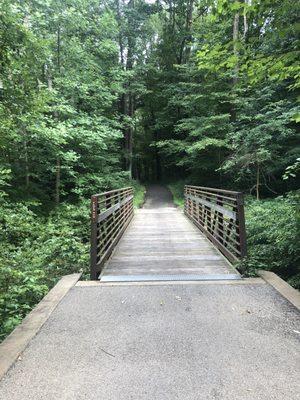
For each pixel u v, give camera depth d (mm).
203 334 3062
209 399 2154
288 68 4203
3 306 4238
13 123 7785
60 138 11148
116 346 2861
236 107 15320
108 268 5465
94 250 4941
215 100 16109
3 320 3959
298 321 3322
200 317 3439
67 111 12367
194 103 17484
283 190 15688
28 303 4426
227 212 6020
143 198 22031
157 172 34938
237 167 14664
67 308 3719
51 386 2311
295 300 3820
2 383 2354
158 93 24672
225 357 2658
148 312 3588
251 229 7457
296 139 13500
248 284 4473
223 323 3289
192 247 7066
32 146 11977
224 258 6059
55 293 4172
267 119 12484
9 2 8562
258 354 2699
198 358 2648
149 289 4336
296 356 2666
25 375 2445
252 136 12547
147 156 33250
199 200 9359
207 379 2367
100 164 16219
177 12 25000
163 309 3664
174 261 5910
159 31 27281
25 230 9008
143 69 23625
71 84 13094
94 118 14695
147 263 5785
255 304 3771
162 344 2885
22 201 11031
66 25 13398
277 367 2510
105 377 2406
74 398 2182
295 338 2969
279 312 3543
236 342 2906
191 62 18812
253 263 5031
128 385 2311
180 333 3090
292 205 6117
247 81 5133
